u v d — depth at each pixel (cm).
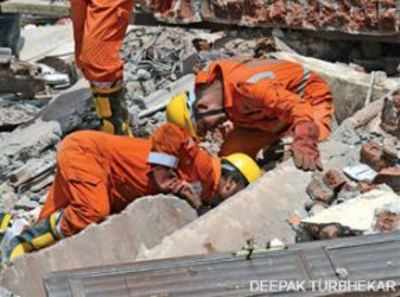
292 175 1028
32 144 1338
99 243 988
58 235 1039
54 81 1559
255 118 1117
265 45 1422
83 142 1036
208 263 835
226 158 1067
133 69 1488
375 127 1135
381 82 1276
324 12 1418
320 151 1075
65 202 1062
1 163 1318
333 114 1180
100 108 1277
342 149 1079
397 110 1115
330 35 1433
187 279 822
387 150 1033
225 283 823
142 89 1465
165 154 1036
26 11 1756
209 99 1116
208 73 1128
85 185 1027
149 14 1627
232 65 1117
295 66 1143
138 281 814
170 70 1489
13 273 956
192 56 1459
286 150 1134
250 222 984
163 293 809
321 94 1149
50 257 970
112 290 805
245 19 1502
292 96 1075
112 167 1041
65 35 1753
